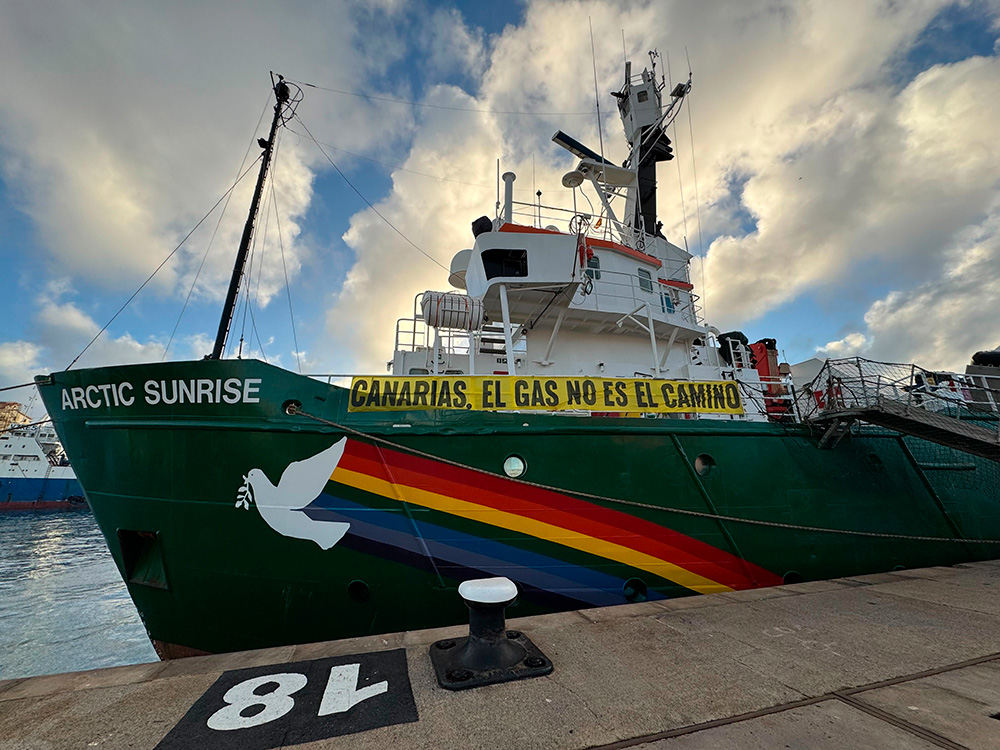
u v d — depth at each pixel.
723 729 2.67
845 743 2.52
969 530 9.09
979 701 3.02
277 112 12.23
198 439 6.56
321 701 2.98
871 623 4.66
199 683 3.25
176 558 6.57
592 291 11.64
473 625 3.56
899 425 8.26
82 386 7.04
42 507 49.22
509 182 13.85
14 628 14.15
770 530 7.73
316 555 6.38
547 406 7.30
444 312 9.62
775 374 15.85
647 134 17.38
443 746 2.51
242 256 11.07
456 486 6.62
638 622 4.61
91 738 2.63
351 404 6.67
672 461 7.56
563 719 2.77
